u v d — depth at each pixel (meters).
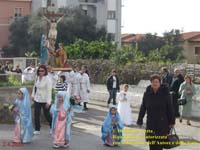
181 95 18.14
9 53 64.88
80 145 12.96
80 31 62.44
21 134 12.71
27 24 63.38
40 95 13.88
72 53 39.22
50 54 23.39
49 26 24.27
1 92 18.02
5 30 70.12
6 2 70.25
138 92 24.89
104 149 12.60
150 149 9.71
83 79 22.70
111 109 13.15
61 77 19.33
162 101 9.41
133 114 20.98
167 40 86.25
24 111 12.76
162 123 9.43
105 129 13.09
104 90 27.88
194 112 19.73
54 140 12.33
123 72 29.50
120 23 74.31
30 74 20.97
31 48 61.03
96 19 69.06
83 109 22.38
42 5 67.56
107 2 73.19
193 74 26.97
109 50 39.94
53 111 12.52
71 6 66.94
